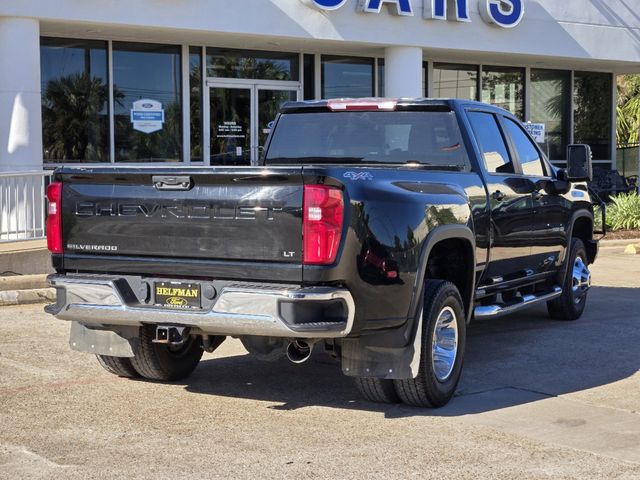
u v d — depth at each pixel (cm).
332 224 552
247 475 505
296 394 683
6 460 528
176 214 585
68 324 932
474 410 640
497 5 1795
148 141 1650
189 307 586
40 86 1446
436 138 745
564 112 2209
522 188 803
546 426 602
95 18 1418
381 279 581
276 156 796
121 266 607
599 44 1988
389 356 600
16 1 1358
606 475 509
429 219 625
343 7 1638
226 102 1742
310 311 553
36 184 1320
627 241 1702
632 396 679
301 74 1811
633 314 1026
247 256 566
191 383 713
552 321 984
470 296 704
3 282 1087
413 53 1723
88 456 536
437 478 502
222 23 1526
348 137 772
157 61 1653
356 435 581
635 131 3036
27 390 683
